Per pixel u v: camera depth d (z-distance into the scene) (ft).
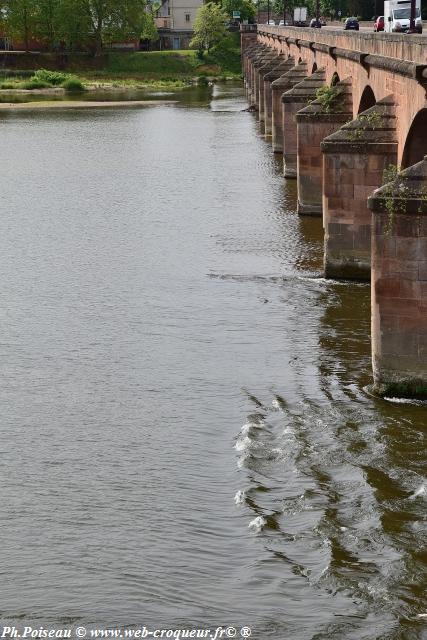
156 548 104.88
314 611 94.22
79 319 176.35
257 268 207.72
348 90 249.96
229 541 106.01
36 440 130.52
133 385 147.74
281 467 121.49
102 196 289.94
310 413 136.46
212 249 223.71
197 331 169.48
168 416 136.98
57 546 105.70
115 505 113.60
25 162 362.94
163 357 158.30
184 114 534.37
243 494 114.83
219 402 141.18
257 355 158.10
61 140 427.33
